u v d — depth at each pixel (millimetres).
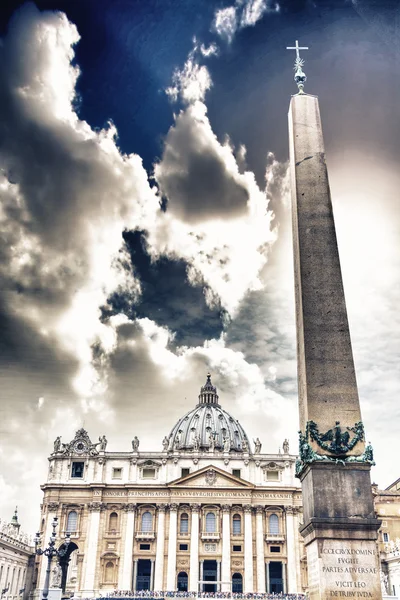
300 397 24031
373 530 20719
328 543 20531
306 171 27797
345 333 23984
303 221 26547
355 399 22766
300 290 25266
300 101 29891
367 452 21828
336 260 25516
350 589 19906
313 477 21422
